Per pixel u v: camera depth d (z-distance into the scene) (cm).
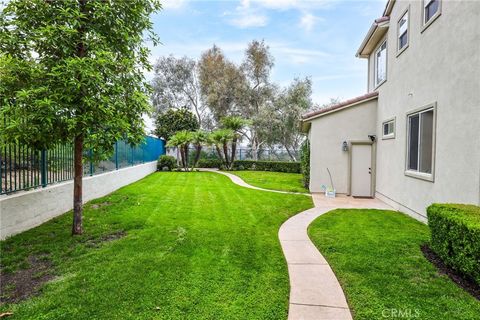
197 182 1480
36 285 374
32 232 581
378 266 441
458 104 564
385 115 1038
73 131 504
